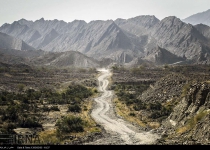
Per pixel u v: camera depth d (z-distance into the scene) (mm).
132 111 80188
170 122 54562
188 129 44312
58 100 96562
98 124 63875
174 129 49312
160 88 91250
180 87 82188
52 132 54125
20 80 163750
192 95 52000
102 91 139500
